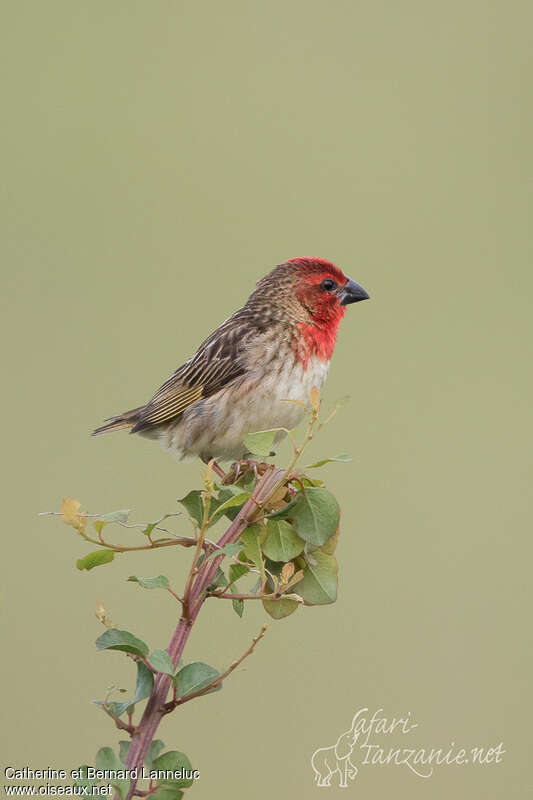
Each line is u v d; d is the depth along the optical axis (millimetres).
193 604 4969
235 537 5289
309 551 5594
